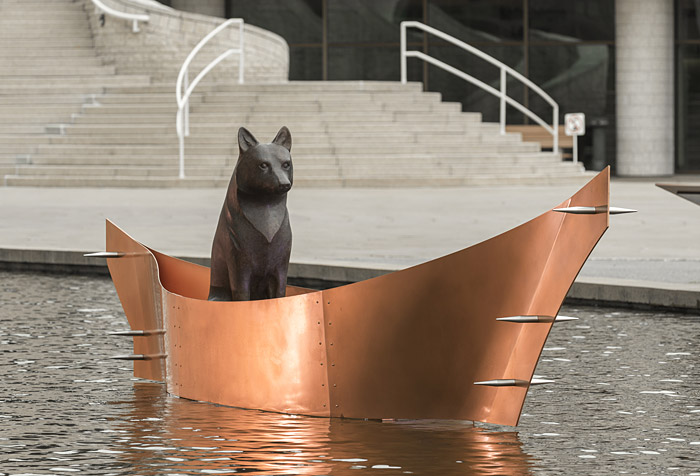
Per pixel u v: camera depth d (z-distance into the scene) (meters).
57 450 5.66
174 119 30.50
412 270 5.93
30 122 31.45
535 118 32.22
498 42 39.88
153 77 34.50
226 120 30.16
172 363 7.02
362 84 31.39
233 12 40.44
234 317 6.53
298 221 18.70
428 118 30.91
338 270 12.08
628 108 38.59
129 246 7.55
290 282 12.53
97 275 13.54
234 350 6.57
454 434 5.90
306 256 13.66
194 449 5.65
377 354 6.09
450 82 40.06
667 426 6.19
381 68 40.19
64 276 13.45
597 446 5.74
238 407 6.58
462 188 28.14
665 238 15.98
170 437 5.90
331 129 30.00
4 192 26.20
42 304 11.02
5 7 36.12
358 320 6.12
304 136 29.70
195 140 29.31
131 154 29.39
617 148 38.97
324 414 6.26
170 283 7.92
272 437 5.86
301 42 40.41
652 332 9.27
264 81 35.31
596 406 6.68
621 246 14.88
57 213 20.23
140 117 30.61
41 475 5.21
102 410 6.58
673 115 39.12
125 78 33.81
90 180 28.34
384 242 15.36
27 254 13.98
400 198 24.34
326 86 31.25
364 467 5.29
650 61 38.38
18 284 12.63
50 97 31.88
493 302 5.76
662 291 10.31
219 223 6.71
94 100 31.78
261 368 6.45
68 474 5.23
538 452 5.59
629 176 38.59
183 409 6.57
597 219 5.41
